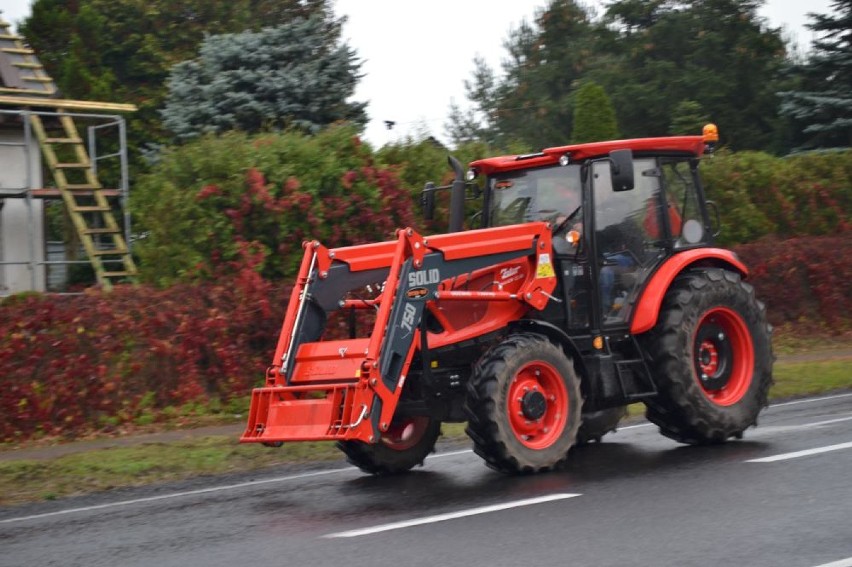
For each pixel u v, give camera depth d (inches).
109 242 768.3
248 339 532.1
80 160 701.3
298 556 233.3
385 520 269.1
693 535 234.5
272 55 835.4
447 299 326.3
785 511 253.0
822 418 423.2
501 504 280.2
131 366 502.9
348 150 578.6
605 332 358.3
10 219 727.1
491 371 319.9
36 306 486.9
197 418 507.2
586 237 358.3
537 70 1696.6
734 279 381.7
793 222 860.0
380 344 308.2
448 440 428.5
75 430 484.7
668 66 1488.7
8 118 722.2
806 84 1306.6
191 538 259.8
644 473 318.7
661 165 382.9
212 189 534.9
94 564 236.8
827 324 800.9
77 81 1018.7
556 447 328.8
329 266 339.6
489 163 380.2
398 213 584.1
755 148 1449.3
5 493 346.9
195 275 538.0
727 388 379.6
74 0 1311.5
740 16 1515.7
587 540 234.7
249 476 363.3
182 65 843.4
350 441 343.3
